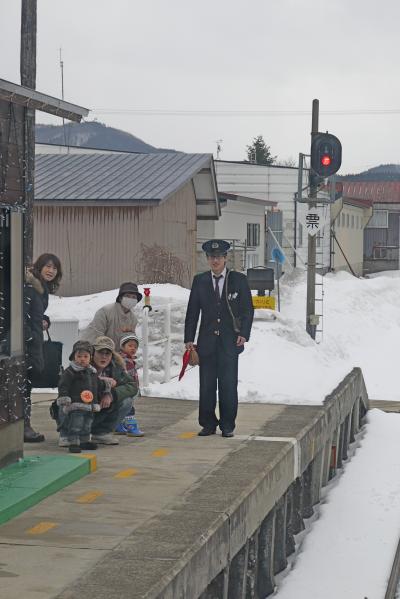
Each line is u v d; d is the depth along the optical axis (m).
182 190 34.44
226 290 12.20
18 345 9.34
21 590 6.18
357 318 38.12
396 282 49.50
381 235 75.25
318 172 26.59
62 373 10.77
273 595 9.98
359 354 32.50
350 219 66.50
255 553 9.30
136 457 10.62
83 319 22.59
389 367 30.02
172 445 11.42
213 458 10.59
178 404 14.96
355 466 15.91
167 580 6.39
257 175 54.38
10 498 8.16
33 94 8.91
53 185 33.31
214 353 12.14
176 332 20.41
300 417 13.64
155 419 13.45
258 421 13.27
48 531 7.55
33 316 10.78
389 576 10.31
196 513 8.09
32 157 11.55
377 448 17.31
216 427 12.58
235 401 12.04
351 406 17.34
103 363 11.05
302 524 12.27
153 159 35.56
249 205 44.31
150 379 17.83
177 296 24.73
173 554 6.93
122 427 12.05
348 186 80.88
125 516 8.01
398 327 39.31
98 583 6.30
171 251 33.28
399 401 22.19
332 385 16.77
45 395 15.34
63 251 32.72
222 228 40.34
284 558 10.84
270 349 22.08
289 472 11.23
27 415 11.27
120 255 32.41
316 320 27.55
